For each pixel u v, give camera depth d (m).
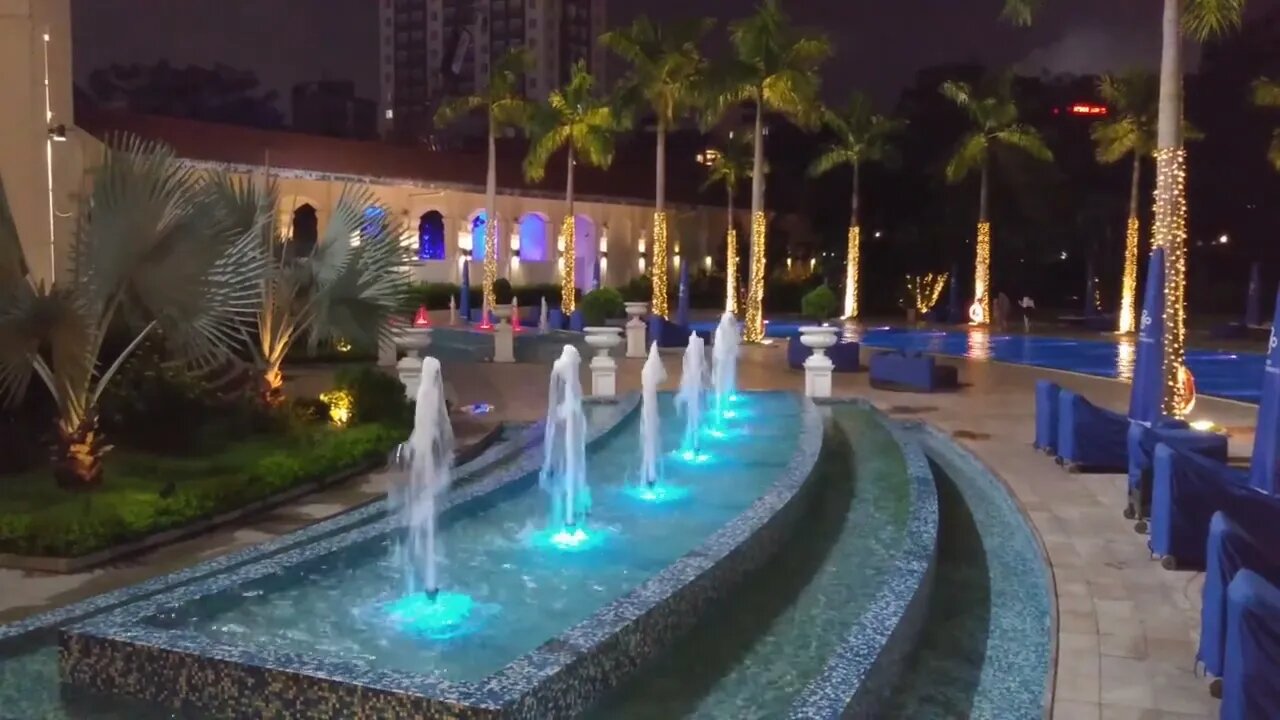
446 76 102.75
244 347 12.80
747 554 6.50
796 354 21.38
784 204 49.94
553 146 33.41
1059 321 39.53
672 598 5.33
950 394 17.61
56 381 8.69
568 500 8.50
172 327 9.05
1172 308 12.37
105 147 8.99
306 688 4.17
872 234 46.62
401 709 3.99
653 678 4.99
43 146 13.07
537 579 6.45
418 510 7.82
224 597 5.67
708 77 27.02
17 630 5.34
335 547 6.48
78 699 4.59
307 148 33.66
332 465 10.52
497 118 33.81
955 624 6.43
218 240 9.01
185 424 10.88
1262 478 8.28
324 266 12.16
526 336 28.67
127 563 7.73
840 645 5.05
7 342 7.99
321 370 20.28
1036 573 7.52
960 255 45.06
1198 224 45.84
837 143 45.00
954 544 8.33
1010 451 12.04
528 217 41.66
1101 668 5.64
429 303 36.44
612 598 6.11
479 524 7.73
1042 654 5.94
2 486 9.02
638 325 23.91
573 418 10.19
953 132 46.44
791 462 9.05
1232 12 12.57
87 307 8.38
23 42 12.86
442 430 12.92
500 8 99.75
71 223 12.44
